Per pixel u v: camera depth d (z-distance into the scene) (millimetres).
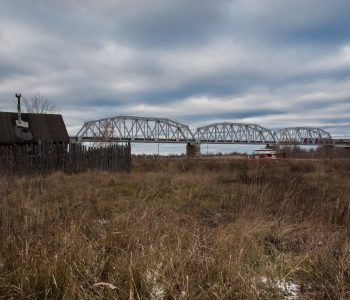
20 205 5059
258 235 4090
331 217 4980
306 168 15375
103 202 5984
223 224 4715
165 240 3686
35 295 2469
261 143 107500
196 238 3643
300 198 6492
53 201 6117
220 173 12461
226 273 2914
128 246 3307
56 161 11992
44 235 3676
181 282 2648
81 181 9062
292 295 2674
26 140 12906
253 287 2502
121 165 13648
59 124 14672
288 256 3521
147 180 9727
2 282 2537
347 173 12953
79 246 3238
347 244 3686
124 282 2715
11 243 3371
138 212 4816
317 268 3078
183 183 9609
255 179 9438
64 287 2549
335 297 2574
